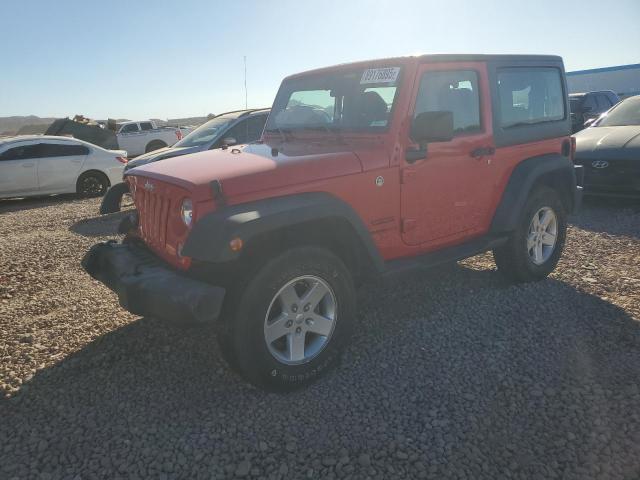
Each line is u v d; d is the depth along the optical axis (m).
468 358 3.49
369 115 3.77
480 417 2.85
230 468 2.52
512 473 2.44
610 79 27.88
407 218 3.76
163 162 3.79
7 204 12.48
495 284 4.82
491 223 4.47
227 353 3.04
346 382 3.26
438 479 2.42
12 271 5.76
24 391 3.21
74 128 22.44
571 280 4.86
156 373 3.43
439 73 3.89
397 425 2.81
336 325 3.31
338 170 3.34
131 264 3.39
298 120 4.30
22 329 4.12
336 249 3.57
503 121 4.43
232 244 2.74
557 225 4.91
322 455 2.60
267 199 3.07
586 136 8.23
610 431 2.70
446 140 3.52
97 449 2.67
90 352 3.73
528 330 3.86
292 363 3.16
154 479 2.46
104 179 13.12
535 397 3.02
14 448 2.69
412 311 4.28
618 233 6.38
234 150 3.97
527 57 4.69
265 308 2.98
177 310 2.81
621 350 3.51
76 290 5.07
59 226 8.74
